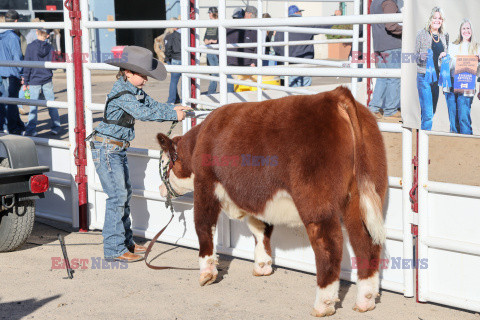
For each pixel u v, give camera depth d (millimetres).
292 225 4875
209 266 5230
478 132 4352
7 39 11602
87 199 7098
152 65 5695
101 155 5852
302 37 13414
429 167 8531
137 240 6816
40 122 14188
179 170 5602
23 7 23016
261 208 4758
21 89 13039
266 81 11148
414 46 4637
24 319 4602
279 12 27688
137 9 29656
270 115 4629
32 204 6273
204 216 5199
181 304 4879
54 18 24734
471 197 4574
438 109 4555
